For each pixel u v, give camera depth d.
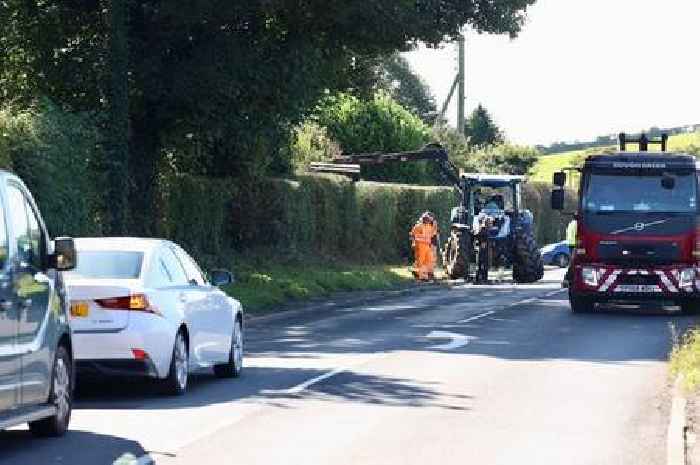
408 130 154.62
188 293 37.44
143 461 25.94
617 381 39.78
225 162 89.44
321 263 102.44
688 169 69.81
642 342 53.06
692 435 28.89
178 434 29.34
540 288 97.69
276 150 92.62
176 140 78.56
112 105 69.38
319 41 76.62
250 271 86.56
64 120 62.94
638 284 69.44
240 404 34.31
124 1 70.06
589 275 69.88
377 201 121.50
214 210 87.12
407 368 42.97
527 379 40.06
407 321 64.75
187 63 72.38
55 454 26.72
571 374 41.50
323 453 26.89
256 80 73.12
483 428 30.36
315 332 58.22
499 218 104.56
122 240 37.12
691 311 71.12
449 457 26.53
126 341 34.50
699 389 36.38
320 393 36.62
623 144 77.31
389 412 32.81
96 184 67.56
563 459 26.48
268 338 55.19
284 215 98.19
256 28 74.81
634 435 29.61
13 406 26.08
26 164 59.06
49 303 28.28
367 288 91.88
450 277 105.62
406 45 77.00
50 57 74.31
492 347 50.56
